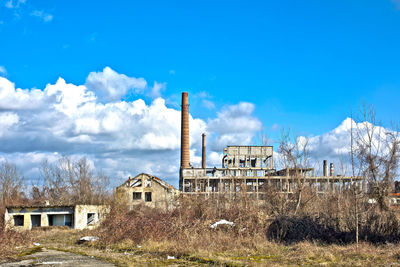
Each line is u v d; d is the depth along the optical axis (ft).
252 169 217.36
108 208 142.10
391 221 66.54
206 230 78.07
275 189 95.91
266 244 68.39
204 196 104.83
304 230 74.84
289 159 101.30
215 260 55.11
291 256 56.80
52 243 92.48
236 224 79.25
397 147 70.44
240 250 64.28
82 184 173.06
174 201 107.04
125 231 84.28
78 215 134.92
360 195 68.74
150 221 85.20
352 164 69.87
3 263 61.57
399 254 51.13
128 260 60.39
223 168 220.23
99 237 88.84
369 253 54.19
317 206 92.22
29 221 135.85
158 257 63.26
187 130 235.40
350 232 69.46
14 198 177.78
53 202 170.30
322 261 51.55
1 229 88.89
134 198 189.67
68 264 58.44
